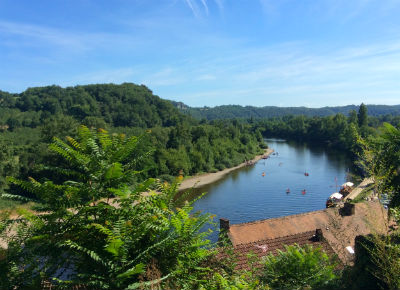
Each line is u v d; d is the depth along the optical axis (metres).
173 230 5.84
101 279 4.78
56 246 5.00
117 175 5.50
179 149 67.19
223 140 88.31
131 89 141.12
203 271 6.18
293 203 41.41
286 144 122.06
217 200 43.72
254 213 37.59
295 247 7.21
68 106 113.62
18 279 4.73
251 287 5.58
